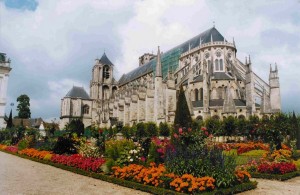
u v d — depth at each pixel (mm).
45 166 24906
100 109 118812
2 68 83750
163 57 99875
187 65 85938
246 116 63812
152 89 75500
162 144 20594
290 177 20016
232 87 72250
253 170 21250
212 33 84812
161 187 14258
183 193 13008
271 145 28266
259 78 70500
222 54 80188
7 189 14141
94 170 19516
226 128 53875
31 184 15695
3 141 58156
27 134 52938
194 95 74062
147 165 18219
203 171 14289
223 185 14289
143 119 77312
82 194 13531
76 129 54594
